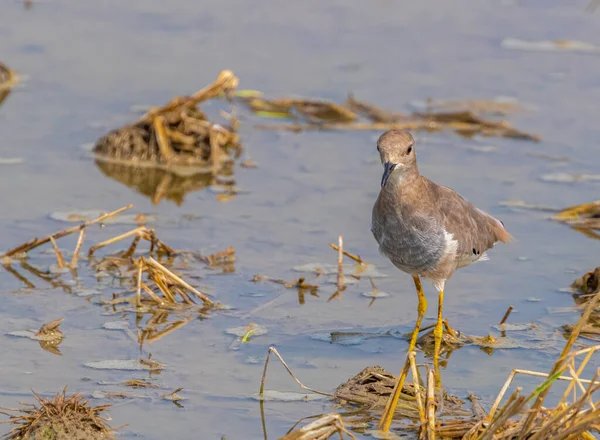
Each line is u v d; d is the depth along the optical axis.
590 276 12.41
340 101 19.20
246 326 11.37
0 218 14.03
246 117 18.58
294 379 10.15
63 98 18.80
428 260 10.58
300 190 15.53
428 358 10.86
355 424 9.30
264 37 22.62
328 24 23.77
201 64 20.64
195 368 10.33
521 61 21.64
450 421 9.20
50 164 16.11
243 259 13.15
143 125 16.80
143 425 9.13
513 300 12.23
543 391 8.35
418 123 18.36
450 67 21.25
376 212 10.77
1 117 17.84
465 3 25.58
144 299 11.93
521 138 17.77
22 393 9.62
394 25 23.83
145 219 14.19
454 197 10.98
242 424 9.23
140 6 24.48
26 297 11.87
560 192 15.45
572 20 24.12
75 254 12.76
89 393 9.67
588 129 18.09
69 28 22.55
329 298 12.24
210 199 15.15
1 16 23.09
